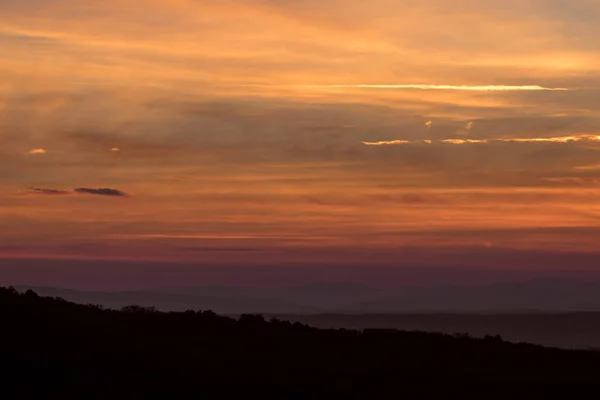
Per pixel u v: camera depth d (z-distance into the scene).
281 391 37.28
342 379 40.75
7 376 35.50
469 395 39.31
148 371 38.50
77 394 34.09
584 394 41.00
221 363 42.16
